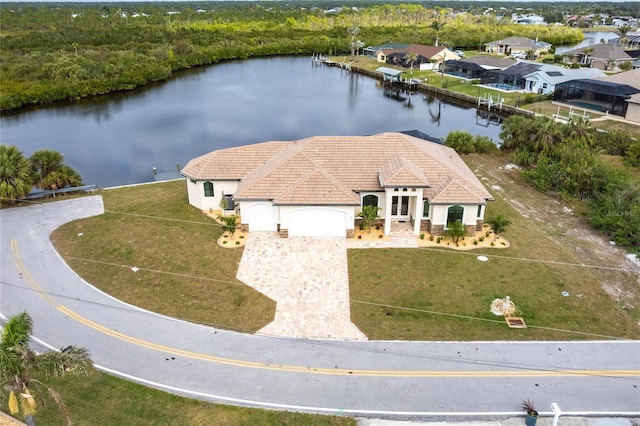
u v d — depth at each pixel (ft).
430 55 408.87
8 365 58.18
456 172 128.36
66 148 221.05
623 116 247.09
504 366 82.23
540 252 117.19
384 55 445.78
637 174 163.12
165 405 74.38
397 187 117.50
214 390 77.25
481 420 72.13
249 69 433.48
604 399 75.77
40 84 313.53
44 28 540.11
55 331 90.53
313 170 123.03
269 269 109.40
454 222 120.37
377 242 120.06
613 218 127.95
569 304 98.78
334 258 113.50
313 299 99.66
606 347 86.94
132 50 410.72
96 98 320.29
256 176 127.75
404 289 103.04
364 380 79.20
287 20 629.51
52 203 146.20
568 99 283.59
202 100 317.63
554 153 172.65
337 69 440.86
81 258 115.75
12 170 142.31
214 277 106.93
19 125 256.93
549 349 86.28
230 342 87.86
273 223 124.57
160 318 94.43
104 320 93.76
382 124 266.98
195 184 136.87
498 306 96.94
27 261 114.42
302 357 84.17
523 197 153.69
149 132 245.86
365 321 93.45
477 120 275.39
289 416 72.49
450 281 105.60
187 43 455.63
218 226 128.98
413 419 72.18
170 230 126.82
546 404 74.90
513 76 326.03
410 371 81.05
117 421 71.56
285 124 264.11
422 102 322.96
